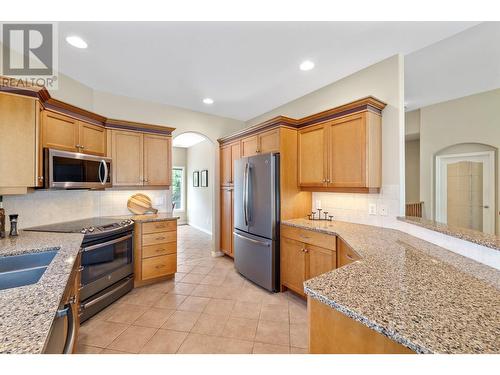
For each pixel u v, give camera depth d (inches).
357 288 37.8
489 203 148.0
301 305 97.7
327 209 115.7
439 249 62.1
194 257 164.4
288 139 113.8
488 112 143.4
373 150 91.4
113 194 127.7
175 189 297.1
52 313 32.1
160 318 87.7
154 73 106.7
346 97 109.8
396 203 90.4
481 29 80.5
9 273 58.3
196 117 160.1
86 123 104.0
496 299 34.1
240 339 75.8
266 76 109.1
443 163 166.1
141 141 125.9
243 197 124.4
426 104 164.9
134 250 113.1
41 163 80.4
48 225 97.3
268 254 110.0
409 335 25.8
